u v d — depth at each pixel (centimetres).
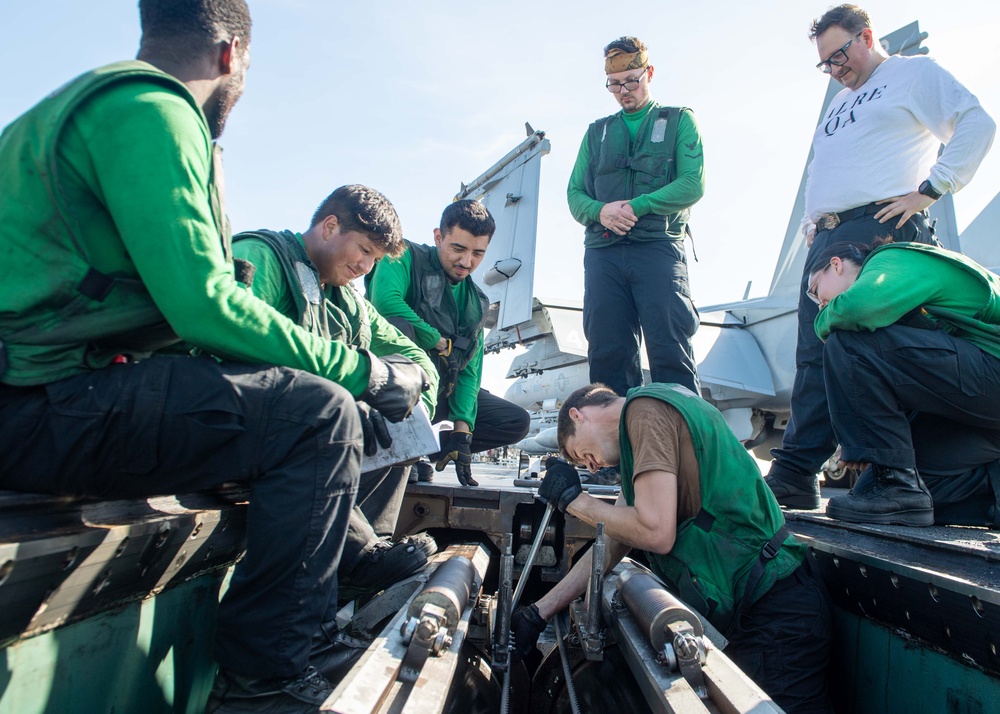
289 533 143
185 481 141
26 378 124
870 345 245
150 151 128
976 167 287
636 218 370
